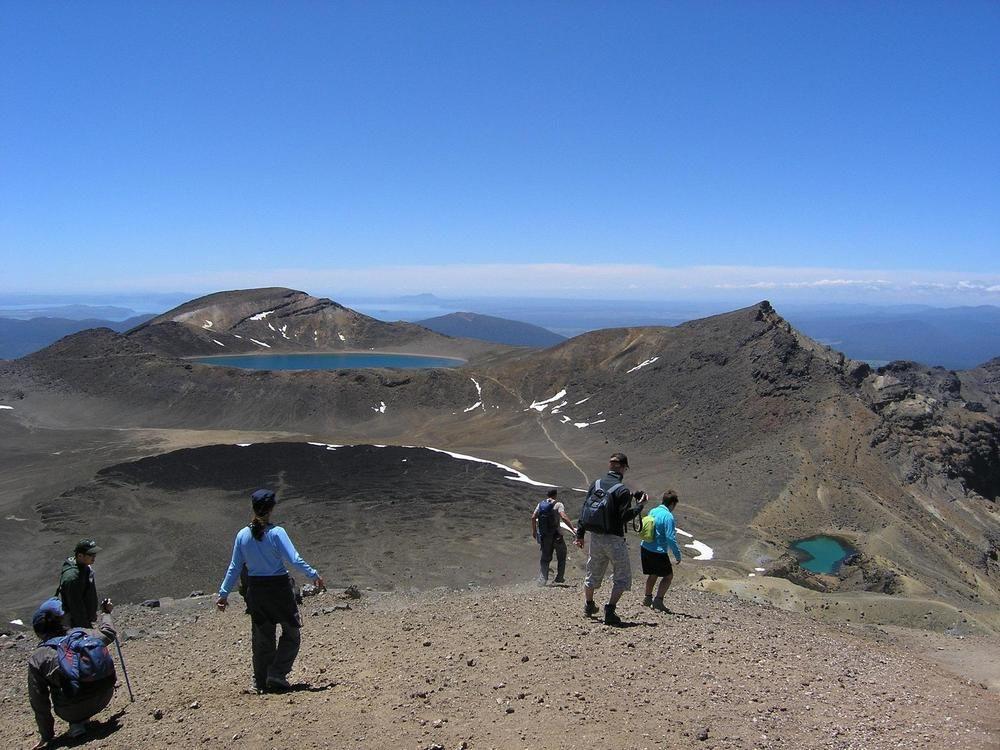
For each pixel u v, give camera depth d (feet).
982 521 178.29
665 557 41.01
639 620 37.29
